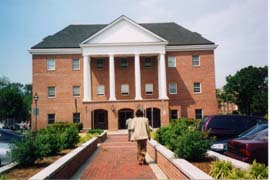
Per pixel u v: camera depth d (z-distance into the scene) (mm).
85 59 52031
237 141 11656
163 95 51812
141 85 54812
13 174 9688
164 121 50875
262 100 66250
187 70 54656
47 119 53531
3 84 123688
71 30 57812
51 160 12555
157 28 59000
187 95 54438
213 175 8523
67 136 17891
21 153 10938
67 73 54000
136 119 14414
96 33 51844
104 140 31953
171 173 10414
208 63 54719
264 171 7988
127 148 22516
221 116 16219
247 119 16156
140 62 55125
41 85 53906
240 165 8969
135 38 52438
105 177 11242
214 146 15047
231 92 72562
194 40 55281
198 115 54375
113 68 52125
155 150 15078
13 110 90500
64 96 53844
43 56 54062
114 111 50812
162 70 52219
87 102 51000
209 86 54594
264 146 11078
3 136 14062
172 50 54656
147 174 11773
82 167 13594
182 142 11141
